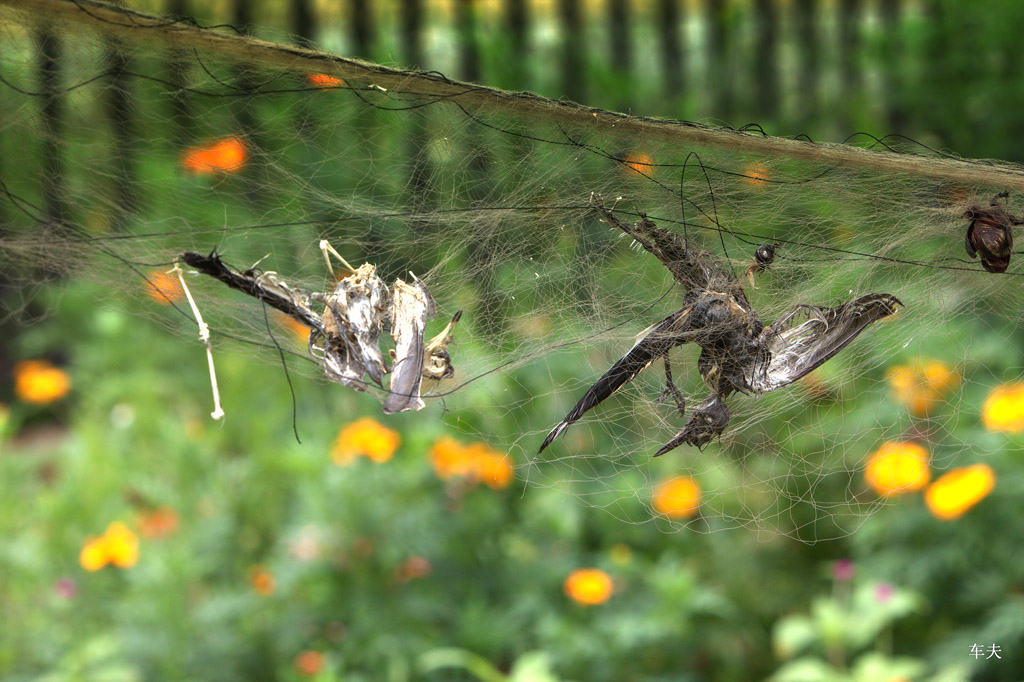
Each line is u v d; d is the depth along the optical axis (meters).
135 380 11.47
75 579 8.77
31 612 8.49
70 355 14.82
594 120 3.20
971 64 13.15
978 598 8.09
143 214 5.59
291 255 5.55
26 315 12.81
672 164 3.71
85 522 9.26
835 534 8.91
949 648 7.91
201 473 9.89
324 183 5.47
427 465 8.99
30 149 4.93
